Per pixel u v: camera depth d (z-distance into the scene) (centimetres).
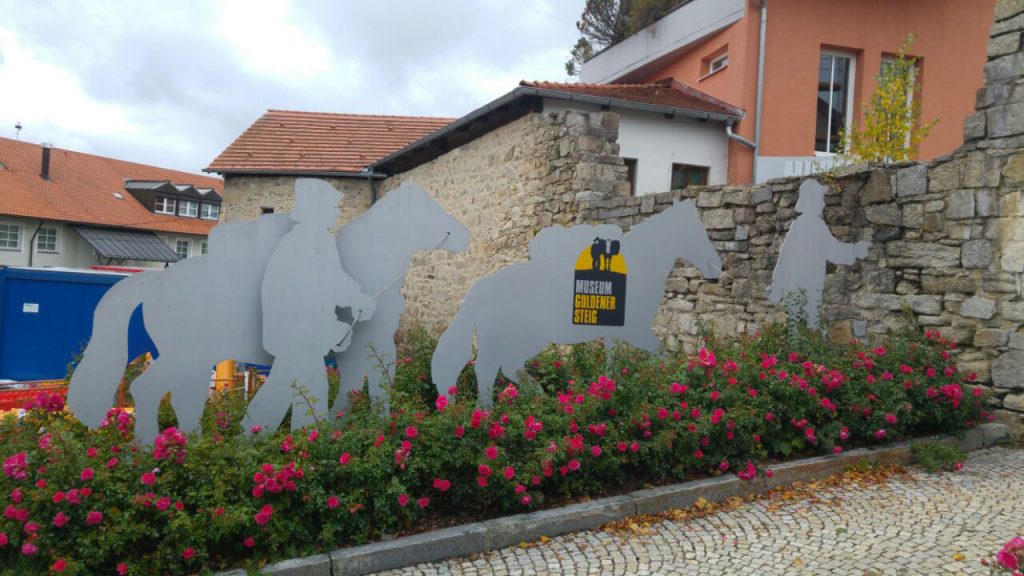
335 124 1875
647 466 448
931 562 347
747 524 402
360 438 389
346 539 355
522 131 1080
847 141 1090
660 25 1505
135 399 398
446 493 391
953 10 1377
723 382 504
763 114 1273
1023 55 568
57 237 3147
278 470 340
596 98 1055
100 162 3738
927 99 1370
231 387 563
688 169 1256
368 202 1647
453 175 1312
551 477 409
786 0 1279
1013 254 572
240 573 319
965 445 550
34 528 288
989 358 586
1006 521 399
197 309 416
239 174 1656
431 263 1386
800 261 657
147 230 3441
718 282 825
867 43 1329
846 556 356
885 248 675
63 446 329
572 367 577
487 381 516
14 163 3212
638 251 580
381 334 477
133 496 315
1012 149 573
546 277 539
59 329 718
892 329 656
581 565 349
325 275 444
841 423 513
